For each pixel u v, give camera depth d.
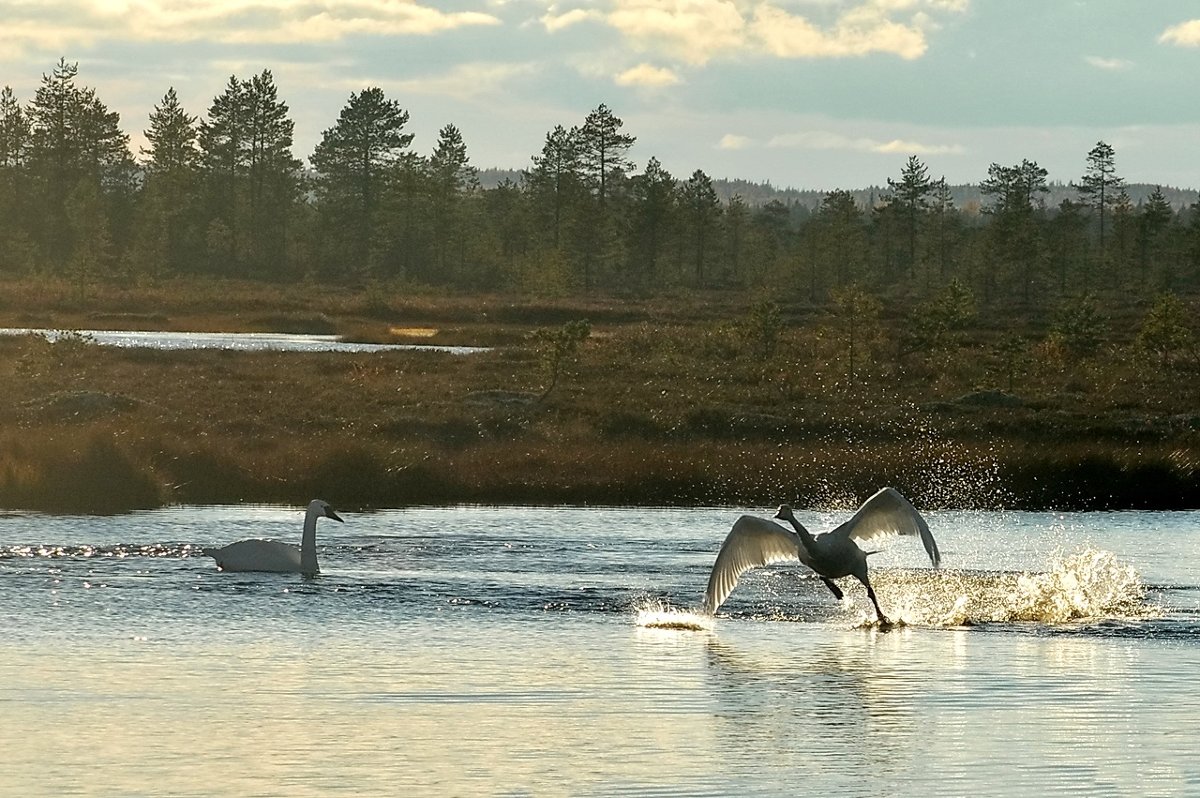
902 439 136.12
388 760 33.91
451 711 38.72
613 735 36.41
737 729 37.09
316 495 98.69
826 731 36.97
